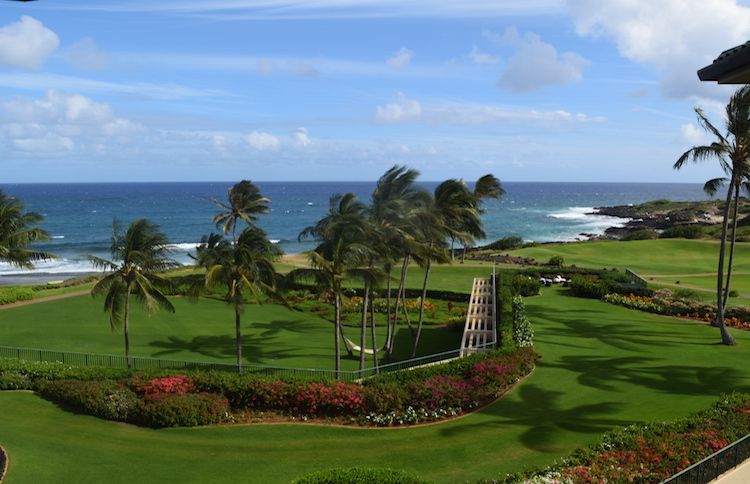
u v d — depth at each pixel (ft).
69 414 76.23
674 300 140.67
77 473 59.67
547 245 285.64
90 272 281.95
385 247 101.40
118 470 60.75
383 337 129.39
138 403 74.90
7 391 84.17
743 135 100.68
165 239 101.45
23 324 133.18
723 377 85.46
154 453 65.36
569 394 79.61
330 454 64.85
